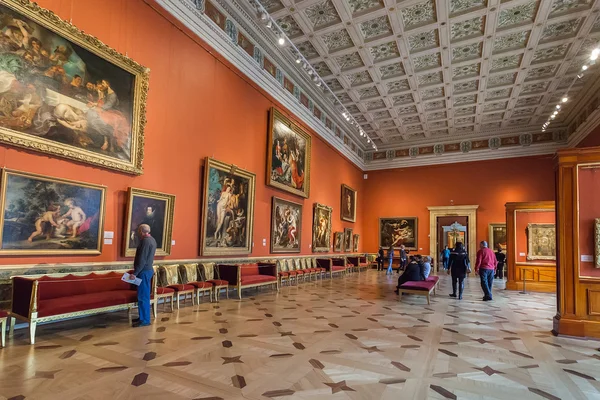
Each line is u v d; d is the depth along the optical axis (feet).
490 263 33.88
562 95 50.55
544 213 43.11
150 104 26.08
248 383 12.13
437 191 70.64
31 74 18.84
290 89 46.68
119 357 14.38
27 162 18.79
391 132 68.69
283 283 42.75
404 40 38.47
